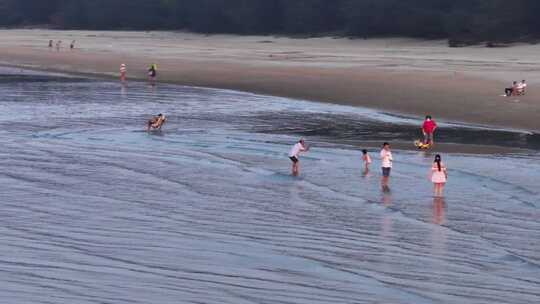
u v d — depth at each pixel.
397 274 29.53
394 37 170.38
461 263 30.72
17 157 52.22
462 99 74.00
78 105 78.25
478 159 49.75
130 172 47.75
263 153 53.34
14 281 28.61
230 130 62.88
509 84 81.06
